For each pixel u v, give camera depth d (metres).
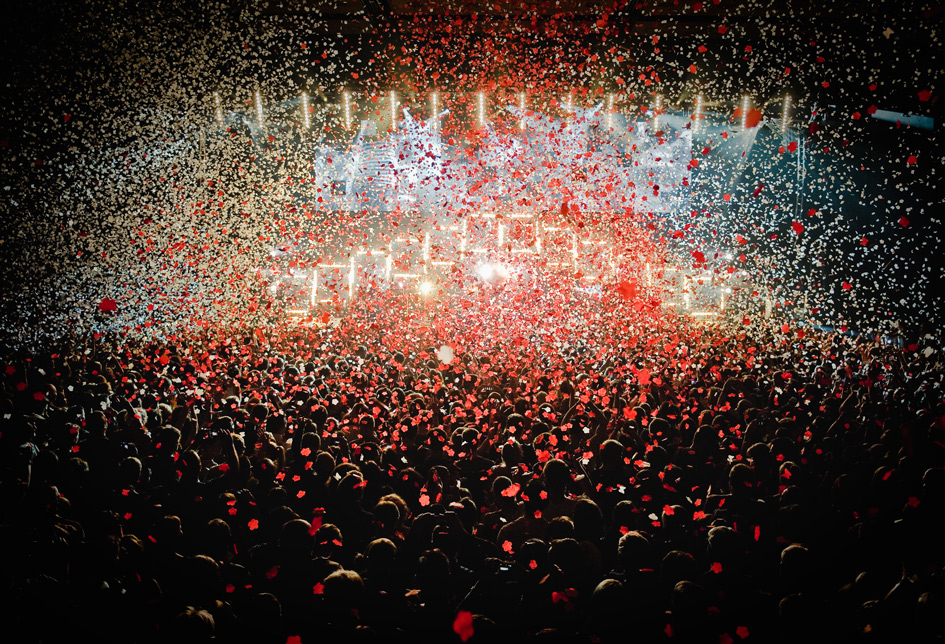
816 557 2.87
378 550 2.95
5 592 2.39
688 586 2.63
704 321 16.23
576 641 2.57
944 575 2.40
